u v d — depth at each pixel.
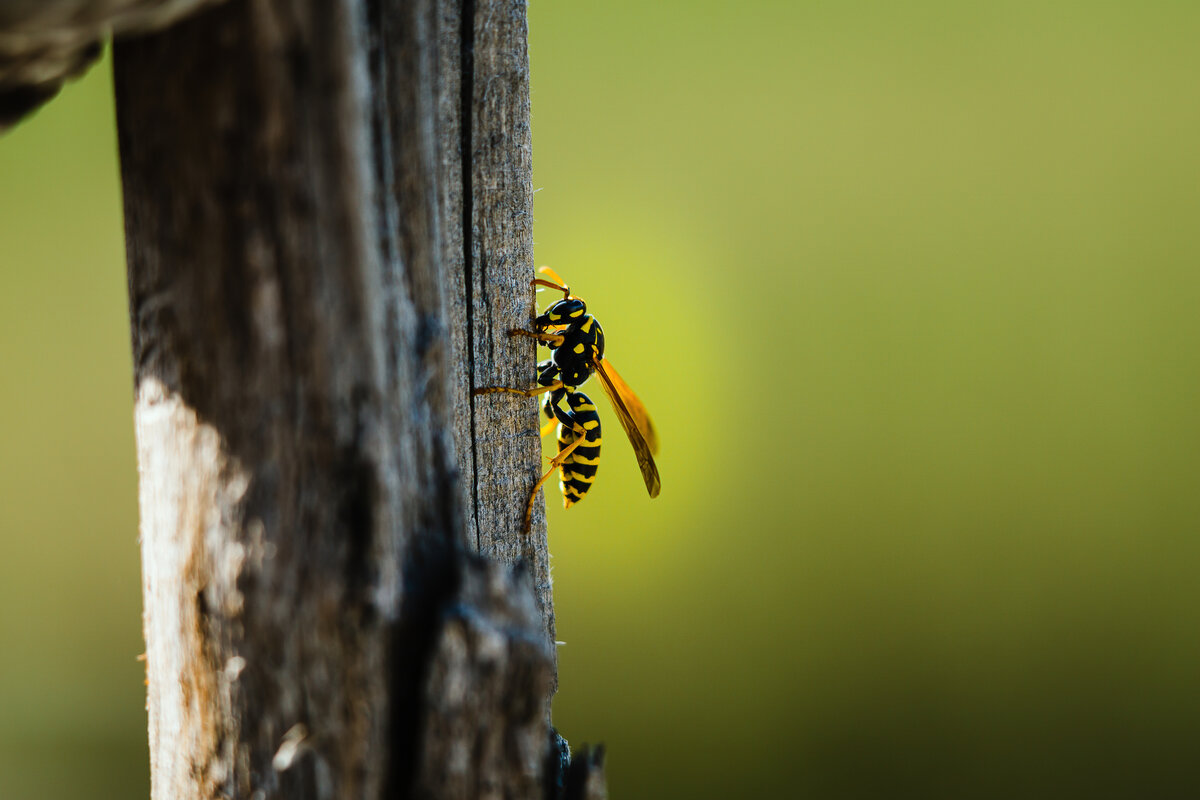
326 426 0.20
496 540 0.27
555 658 0.27
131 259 0.21
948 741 0.36
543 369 0.30
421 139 0.22
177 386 0.21
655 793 0.36
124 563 0.36
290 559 0.20
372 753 0.20
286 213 0.20
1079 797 0.35
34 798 0.34
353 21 0.19
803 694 0.38
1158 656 0.38
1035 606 0.40
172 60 0.20
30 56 0.17
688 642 0.40
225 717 0.21
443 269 0.24
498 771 0.21
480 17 0.26
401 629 0.21
